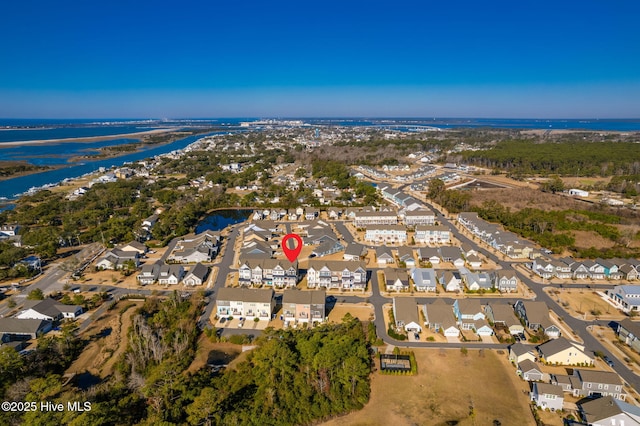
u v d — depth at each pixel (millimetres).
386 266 107938
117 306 86062
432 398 58688
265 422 52906
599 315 82625
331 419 54906
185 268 107500
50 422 47188
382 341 72000
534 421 54219
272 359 61406
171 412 53375
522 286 96062
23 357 63312
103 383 60500
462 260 108812
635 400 58062
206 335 74188
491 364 66562
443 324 75312
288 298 80188
